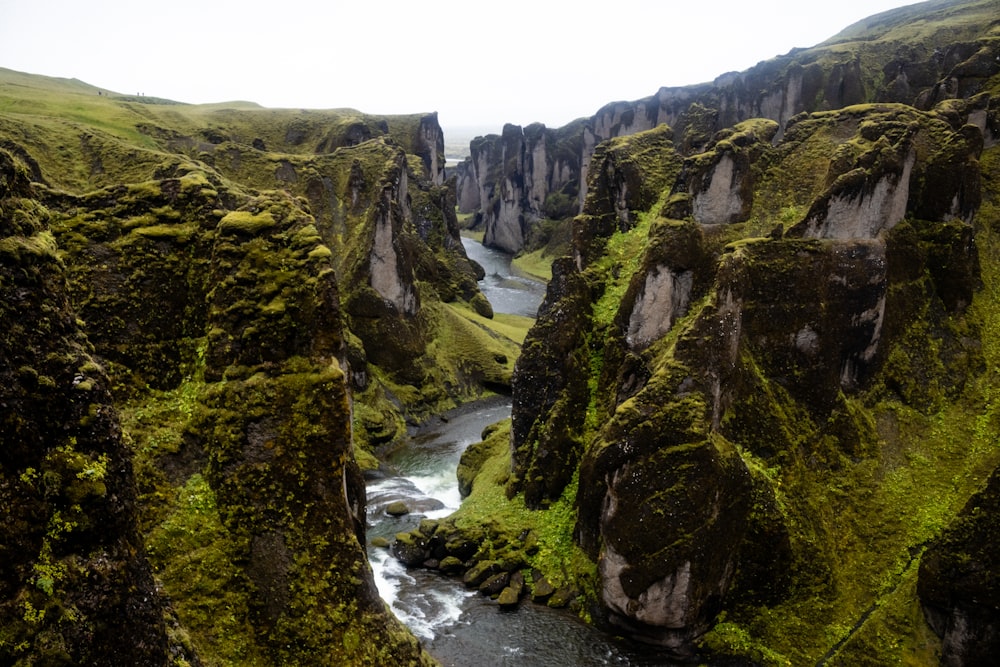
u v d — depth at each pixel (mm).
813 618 31609
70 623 10531
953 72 55906
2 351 10562
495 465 48781
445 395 71375
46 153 67000
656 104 140750
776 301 36344
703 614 31672
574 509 38938
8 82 116125
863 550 33656
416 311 74000
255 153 88000
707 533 30844
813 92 105000
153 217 23641
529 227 160250
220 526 20047
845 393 38219
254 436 20562
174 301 22891
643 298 39562
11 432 10453
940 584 28391
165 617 13828
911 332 40062
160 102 145000
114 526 11555
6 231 11242
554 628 33688
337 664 19109
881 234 38938
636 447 32031
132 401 21469
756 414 35125
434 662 21781
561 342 42250
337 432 20719
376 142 94438
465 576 37719
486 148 187250
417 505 47312
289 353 21281
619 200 47750
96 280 22312
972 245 42156
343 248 80812
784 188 41250
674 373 32906
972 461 36062
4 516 10156
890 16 165500
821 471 35688
